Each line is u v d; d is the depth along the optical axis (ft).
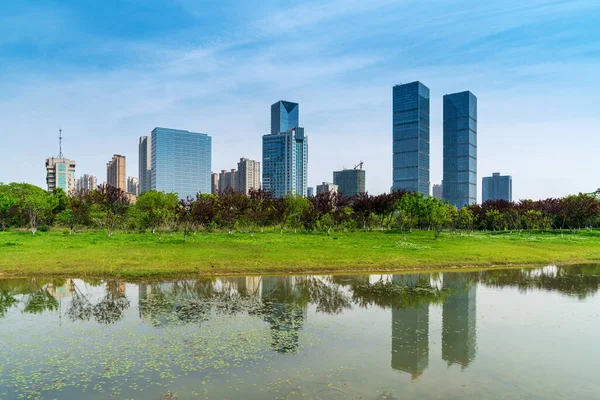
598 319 52.44
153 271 73.82
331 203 186.19
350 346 41.32
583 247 127.54
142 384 31.96
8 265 75.92
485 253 104.17
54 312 51.98
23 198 154.40
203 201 148.77
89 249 94.89
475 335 45.57
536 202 224.12
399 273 83.15
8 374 33.65
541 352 40.65
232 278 74.59
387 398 30.35
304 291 66.23
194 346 40.32
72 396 29.96
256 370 34.91
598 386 33.17
